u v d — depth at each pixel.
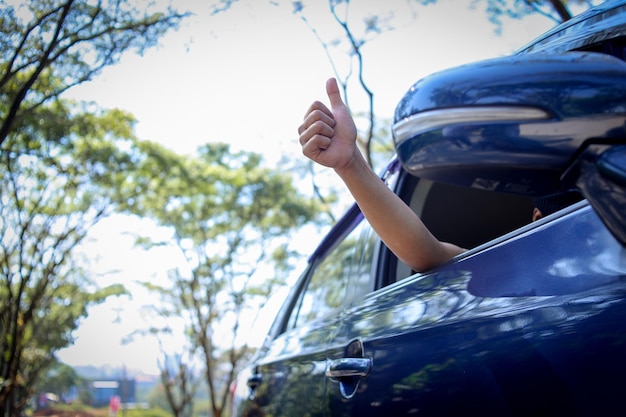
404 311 1.70
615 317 1.05
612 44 1.38
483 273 1.44
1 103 10.91
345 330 2.09
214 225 21.95
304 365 2.36
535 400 1.15
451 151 1.05
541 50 1.56
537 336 1.18
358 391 1.77
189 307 22.19
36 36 8.93
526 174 1.08
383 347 1.70
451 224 2.46
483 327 1.33
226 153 21.72
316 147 1.66
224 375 23.95
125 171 17.83
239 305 22.27
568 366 1.10
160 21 9.38
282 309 3.47
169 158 19.58
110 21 9.22
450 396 1.37
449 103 1.05
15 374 17.03
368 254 2.35
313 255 3.25
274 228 22.12
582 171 1.01
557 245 1.25
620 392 1.00
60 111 14.66
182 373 23.53
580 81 1.00
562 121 0.99
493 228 2.50
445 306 1.51
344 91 10.30
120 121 15.73
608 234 1.14
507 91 1.02
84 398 48.56
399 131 1.11
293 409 2.36
